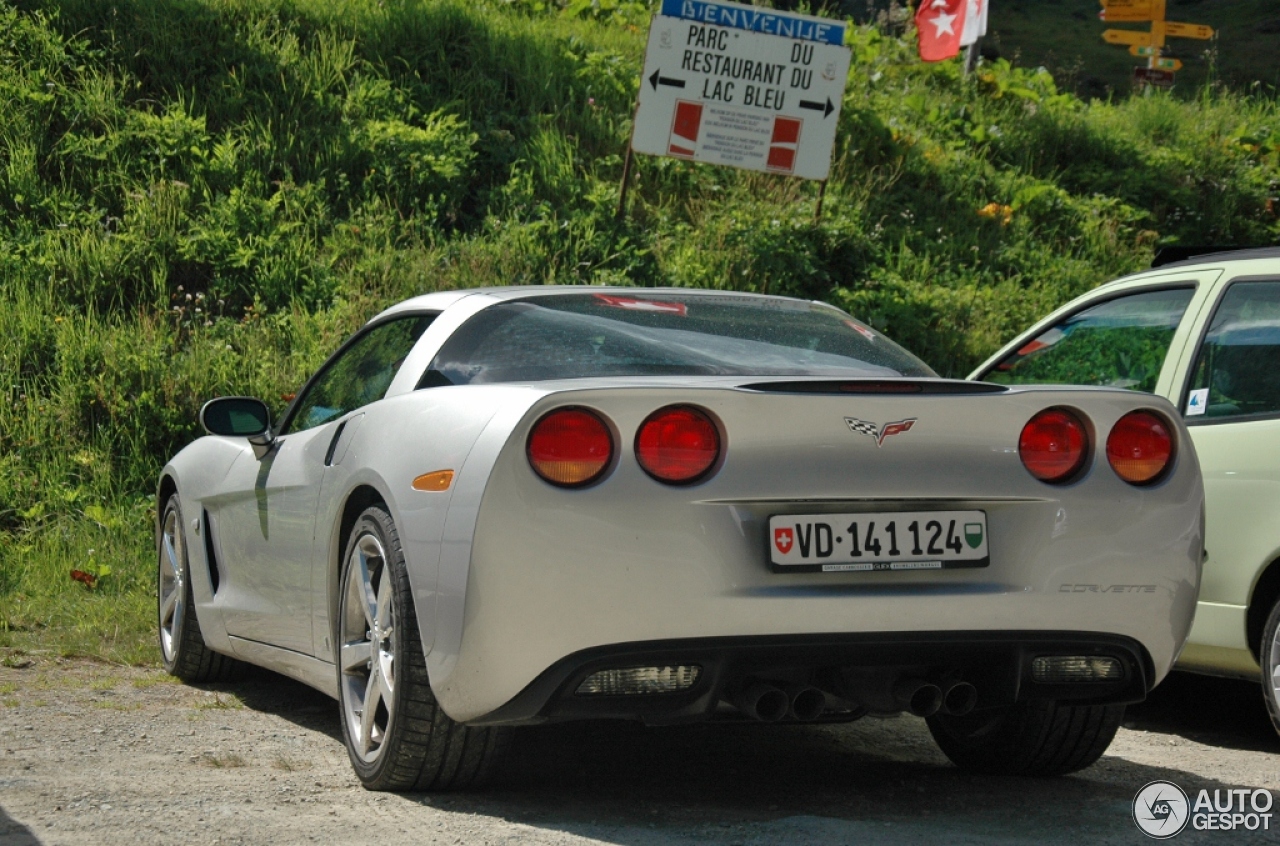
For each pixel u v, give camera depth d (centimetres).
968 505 628
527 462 586
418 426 667
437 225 2259
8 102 2214
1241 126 3409
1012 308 2333
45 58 2341
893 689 636
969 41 3475
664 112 2336
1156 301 1058
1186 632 678
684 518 589
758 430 604
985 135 3050
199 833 579
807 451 606
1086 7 7412
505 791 686
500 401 619
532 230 2228
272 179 2280
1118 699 672
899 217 2602
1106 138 3194
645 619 583
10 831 573
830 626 600
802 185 2602
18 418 1666
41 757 743
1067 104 3453
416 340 777
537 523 580
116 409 1667
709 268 2259
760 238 2311
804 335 769
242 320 1970
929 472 620
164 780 690
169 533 1085
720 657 595
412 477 644
